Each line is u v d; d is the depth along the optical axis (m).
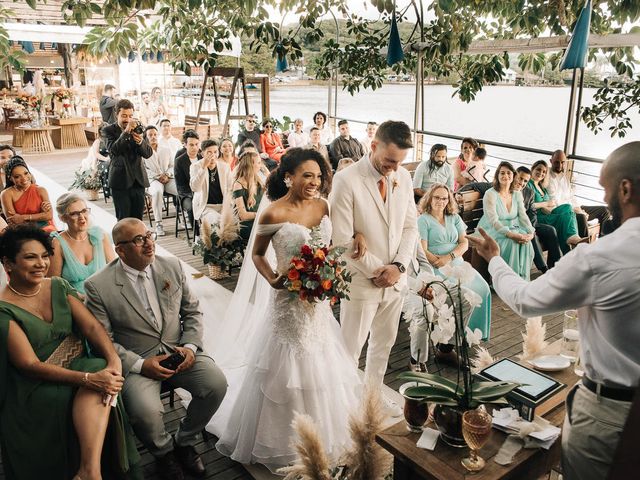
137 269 2.63
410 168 7.41
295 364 2.59
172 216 7.62
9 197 4.35
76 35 10.17
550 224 5.64
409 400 1.95
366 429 1.93
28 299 2.37
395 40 4.90
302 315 2.61
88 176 8.23
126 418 2.42
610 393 1.52
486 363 2.37
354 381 2.89
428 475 1.77
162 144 7.05
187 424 2.67
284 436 2.62
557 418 2.03
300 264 2.48
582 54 4.22
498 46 5.70
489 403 1.92
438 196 4.00
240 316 3.38
